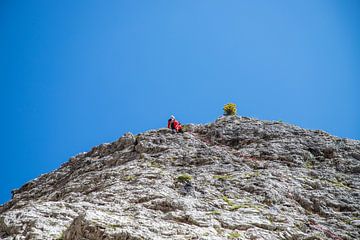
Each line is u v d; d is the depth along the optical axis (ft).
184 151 127.95
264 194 93.76
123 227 63.77
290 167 115.24
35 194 136.87
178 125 151.33
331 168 115.44
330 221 84.79
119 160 134.21
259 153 124.67
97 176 119.75
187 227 69.36
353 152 123.85
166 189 95.61
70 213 80.43
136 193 93.81
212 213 79.30
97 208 83.10
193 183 100.58
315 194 96.37
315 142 131.85
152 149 133.49
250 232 70.23
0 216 83.25
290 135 139.03
